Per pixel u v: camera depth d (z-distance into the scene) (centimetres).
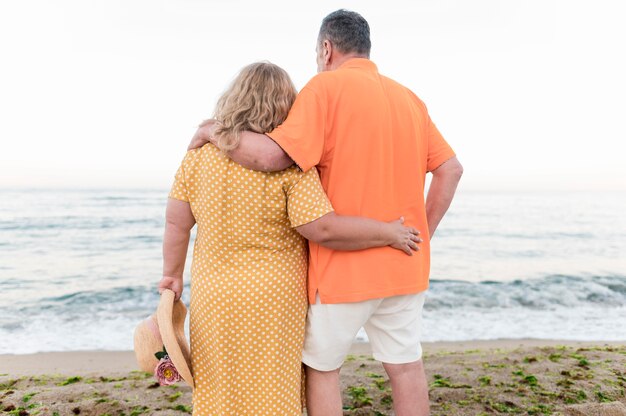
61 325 756
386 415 309
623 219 2527
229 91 199
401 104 217
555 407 319
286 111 199
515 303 930
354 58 222
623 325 765
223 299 198
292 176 195
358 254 205
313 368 219
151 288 1035
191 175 202
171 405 340
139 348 217
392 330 220
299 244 210
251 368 202
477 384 374
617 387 361
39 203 2678
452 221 2441
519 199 3762
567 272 1261
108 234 1819
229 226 198
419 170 220
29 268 1263
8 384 420
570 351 496
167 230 214
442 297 975
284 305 203
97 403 338
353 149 202
